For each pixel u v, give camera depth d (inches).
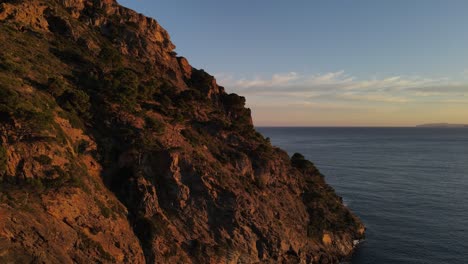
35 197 1471.5
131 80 2463.1
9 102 1556.3
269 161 2837.1
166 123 2469.2
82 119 2107.5
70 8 3171.8
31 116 1566.2
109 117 2214.6
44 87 1991.9
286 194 2844.5
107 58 2755.9
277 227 2412.6
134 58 3208.7
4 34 2287.2
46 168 1569.9
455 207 3914.9
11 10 2561.5
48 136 1653.5
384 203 4087.1
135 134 2192.4
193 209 2148.1
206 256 2023.9
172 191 2140.7
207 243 2079.2
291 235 2506.2
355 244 2906.0
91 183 1806.1
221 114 3196.4
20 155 1517.0
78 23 3048.7
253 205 2336.4
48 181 1545.3
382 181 5457.7
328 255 2640.3
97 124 2176.4
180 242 2014.0
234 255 2126.0
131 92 2347.4
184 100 2901.1
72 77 2331.4
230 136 2898.6
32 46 2391.7
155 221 1982.0
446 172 6422.2
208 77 3641.7
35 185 1488.7
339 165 7298.2
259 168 2755.9
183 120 2628.0
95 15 3275.1
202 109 3058.6
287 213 2682.1
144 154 2149.4
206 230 2135.8
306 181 3353.8
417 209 3841.0
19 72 1941.4
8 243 1229.1
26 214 1371.8
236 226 2202.3
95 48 2881.4
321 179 3627.0
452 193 4611.2
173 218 2094.0
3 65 1887.3
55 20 2866.6
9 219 1294.3
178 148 2250.2
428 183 5305.1
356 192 4655.5
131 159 2122.3
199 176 2215.8
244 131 3097.9
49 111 1787.6
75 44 2792.8
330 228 2893.7
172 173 2156.7
